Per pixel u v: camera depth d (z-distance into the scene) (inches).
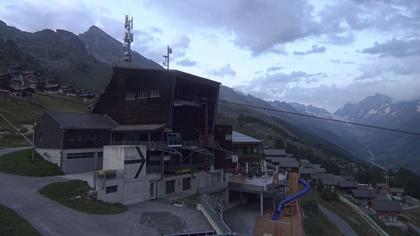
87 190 1295.5
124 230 1044.5
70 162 1675.7
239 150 2972.4
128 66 2007.9
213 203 1620.3
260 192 1913.1
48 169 1583.4
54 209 1112.2
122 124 2007.9
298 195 1961.1
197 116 2215.8
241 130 6545.3
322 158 6663.4
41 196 1202.0
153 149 1663.4
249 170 2608.3
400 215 3750.0
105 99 2126.0
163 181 1649.9
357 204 3747.5
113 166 1456.7
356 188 4333.2
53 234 923.4
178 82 1978.3
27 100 3779.5
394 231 2974.9
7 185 1300.4
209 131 2219.5
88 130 1784.0
